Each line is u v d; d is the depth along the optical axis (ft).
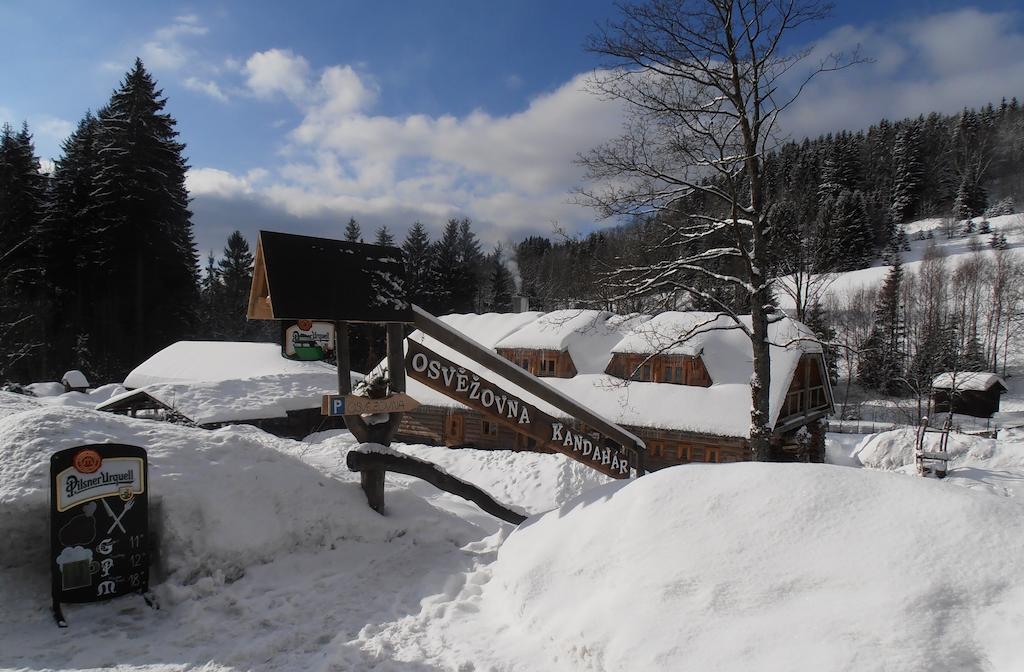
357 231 229.86
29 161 148.87
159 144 139.13
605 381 71.00
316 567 20.93
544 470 51.19
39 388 104.47
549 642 14.80
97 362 133.39
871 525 15.07
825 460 86.53
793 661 11.63
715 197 53.83
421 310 25.63
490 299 217.36
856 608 12.62
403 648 15.35
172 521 19.12
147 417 66.23
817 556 14.46
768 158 48.19
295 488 22.86
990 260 207.31
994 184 341.62
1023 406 144.25
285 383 73.46
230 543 19.75
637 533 17.04
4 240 136.26
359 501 24.47
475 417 74.79
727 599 13.76
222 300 233.76
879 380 161.07
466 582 20.10
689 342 67.51
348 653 15.03
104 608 17.35
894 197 330.13
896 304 172.86
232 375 97.45
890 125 362.12
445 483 26.13
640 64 49.21
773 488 17.08
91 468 17.63
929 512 15.17
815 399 77.25
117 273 132.05
